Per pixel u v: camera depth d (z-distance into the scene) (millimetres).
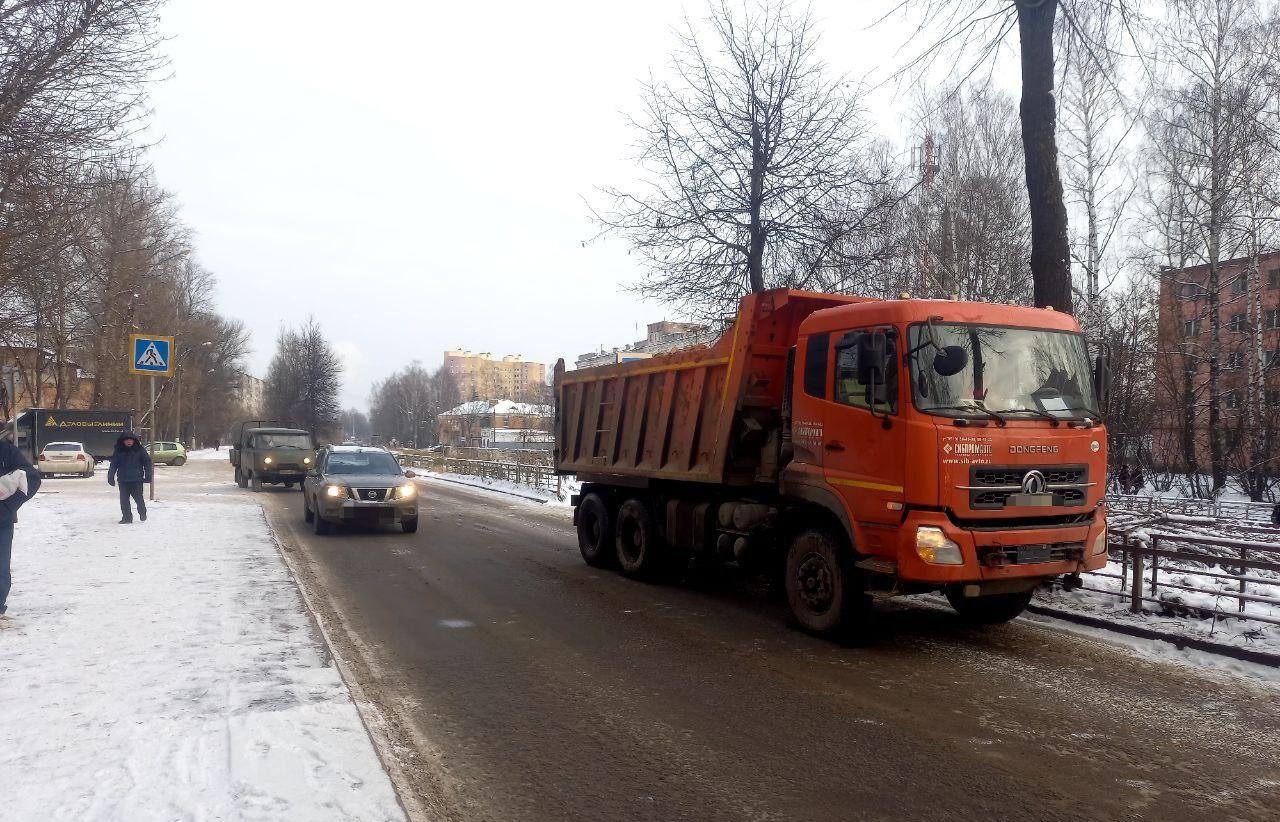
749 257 15094
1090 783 4234
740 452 8773
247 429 26875
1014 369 6789
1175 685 5887
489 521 17062
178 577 8992
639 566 10250
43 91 11711
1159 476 22844
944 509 6293
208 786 3693
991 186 23250
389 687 5734
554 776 4262
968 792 4113
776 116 14820
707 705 5434
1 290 14492
